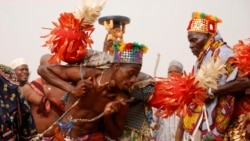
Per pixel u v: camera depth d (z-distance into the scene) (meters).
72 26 6.47
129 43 6.21
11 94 6.41
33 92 8.52
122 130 6.57
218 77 6.76
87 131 6.55
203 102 6.88
